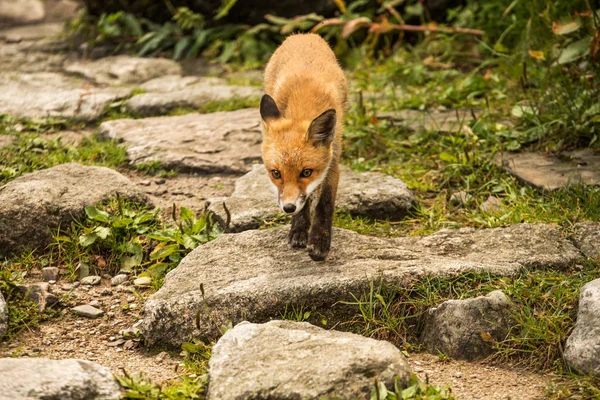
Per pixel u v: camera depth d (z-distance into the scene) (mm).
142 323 8375
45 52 19500
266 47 18781
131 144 13336
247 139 13469
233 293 8383
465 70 17125
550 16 14930
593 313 7543
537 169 11578
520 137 12695
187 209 10305
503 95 14609
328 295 8367
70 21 21062
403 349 8141
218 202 10766
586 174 11188
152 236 9859
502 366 7773
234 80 17125
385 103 15094
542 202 10562
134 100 15562
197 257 9250
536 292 8203
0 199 10008
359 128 13586
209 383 6996
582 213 10070
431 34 17984
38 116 14758
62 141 13719
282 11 18953
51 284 9359
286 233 9664
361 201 10672
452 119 13875
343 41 18312
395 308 8414
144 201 10945
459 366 7805
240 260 9133
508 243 9430
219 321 8242
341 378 6730
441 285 8477
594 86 13188
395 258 9078
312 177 8875
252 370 6957
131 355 8148
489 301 8070
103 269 9773
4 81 17016
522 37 15648
